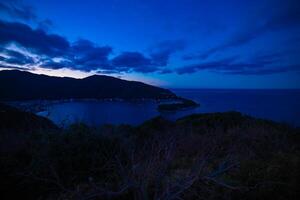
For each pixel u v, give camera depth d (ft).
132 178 6.87
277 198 7.73
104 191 6.31
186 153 12.71
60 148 11.09
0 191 9.49
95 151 11.50
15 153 11.56
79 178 10.23
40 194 9.62
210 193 7.55
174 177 8.50
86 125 14.17
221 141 14.71
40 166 9.89
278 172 9.32
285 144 14.65
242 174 9.27
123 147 11.82
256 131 16.42
